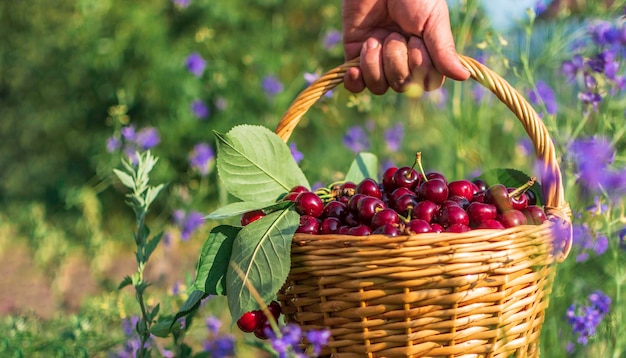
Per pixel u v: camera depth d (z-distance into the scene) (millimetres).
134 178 1450
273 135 1363
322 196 1343
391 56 1401
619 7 1544
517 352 1286
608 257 1545
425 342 1233
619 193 1407
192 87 2623
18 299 2092
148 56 2689
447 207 1257
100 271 2242
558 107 1587
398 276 1211
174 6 2766
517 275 1248
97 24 2791
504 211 1271
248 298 1234
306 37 3016
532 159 1859
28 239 2566
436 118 1908
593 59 1490
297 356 1207
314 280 1241
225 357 1504
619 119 1483
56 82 2922
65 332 1563
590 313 1390
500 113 2002
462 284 1215
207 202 2504
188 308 1312
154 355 1599
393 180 1349
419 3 1388
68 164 2846
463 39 1715
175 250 2236
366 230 1239
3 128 3021
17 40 3066
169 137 2596
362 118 2752
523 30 1778
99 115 2820
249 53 2752
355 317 1233
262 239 1257
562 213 1299
